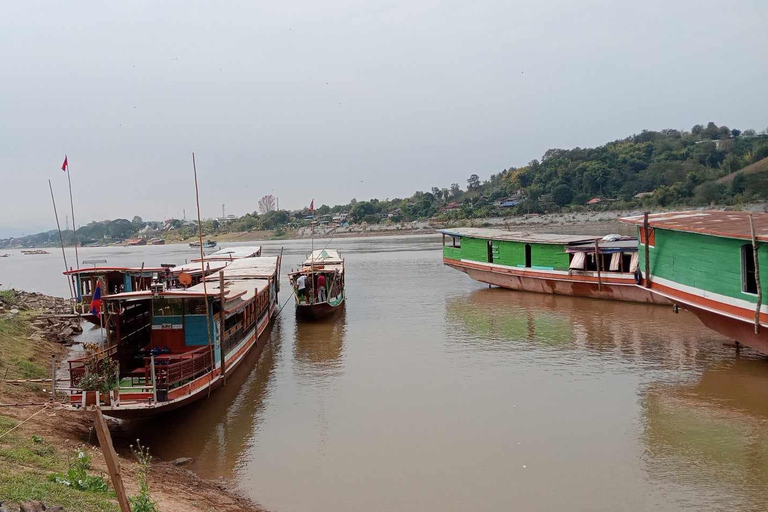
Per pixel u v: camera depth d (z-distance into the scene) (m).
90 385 13.36
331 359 22.23
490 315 30.17
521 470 12.48
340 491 11.76
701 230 19.31
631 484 11.79
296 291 30.48
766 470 12.23
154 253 121.00
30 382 15.84
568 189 121.25
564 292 34.50
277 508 11.09
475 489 11.69
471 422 15.22
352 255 76.31
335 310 31.53
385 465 12.88
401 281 46.03
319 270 31.27
